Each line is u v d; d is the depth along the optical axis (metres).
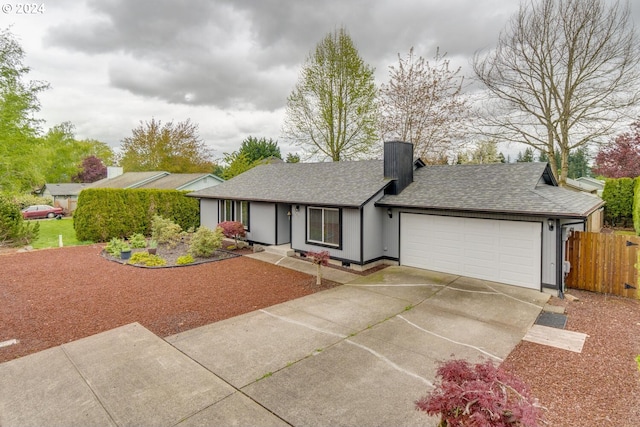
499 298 9.06
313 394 4.85
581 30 16.59
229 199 16.97
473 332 6.99
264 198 15.27
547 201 9.53
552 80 17.77
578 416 4.34
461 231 11.12
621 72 16.30
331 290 9.96
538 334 6.91
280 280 11.02
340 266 12.76
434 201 11.45
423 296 9.30
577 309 8.34
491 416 2.78
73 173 51.28
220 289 10.03
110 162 61.59
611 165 23.95
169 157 40.91
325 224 13.32
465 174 13.00
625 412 4.41
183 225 20.86
